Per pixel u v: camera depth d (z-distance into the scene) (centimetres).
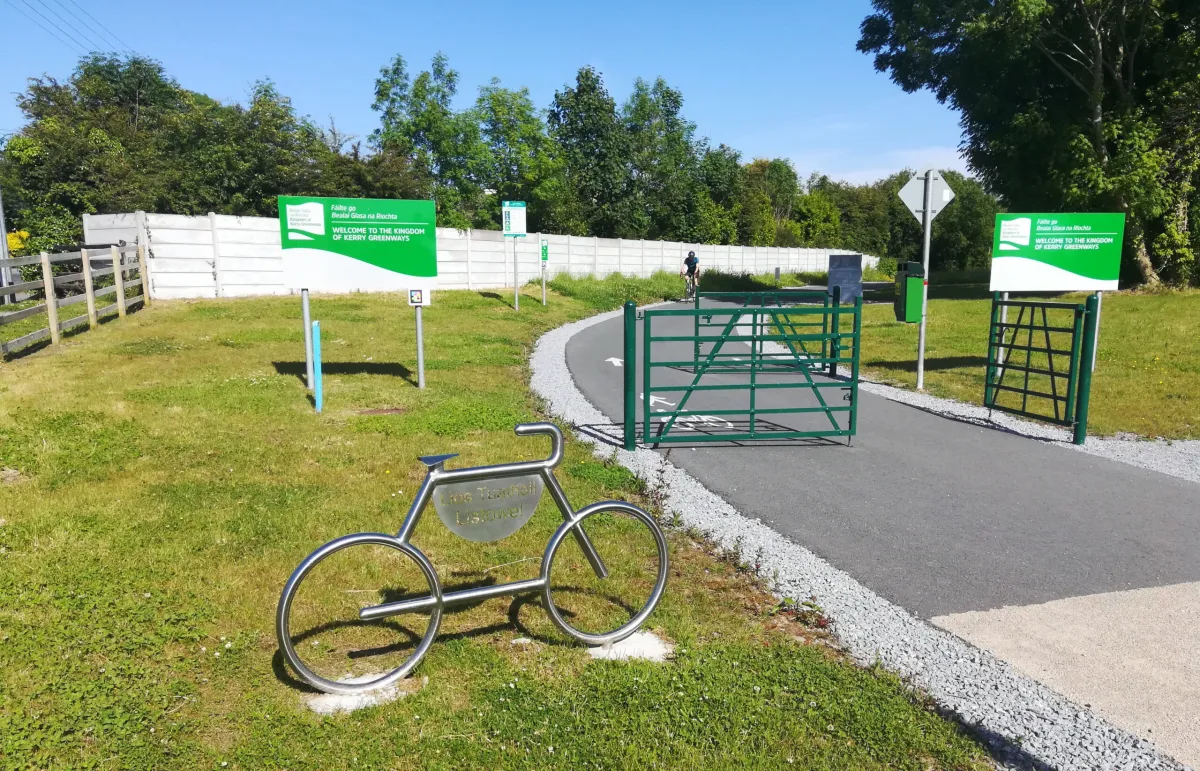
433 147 3959
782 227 7356
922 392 1173
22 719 306
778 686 356
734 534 563
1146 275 2675
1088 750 314
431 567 357
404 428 802
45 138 2769
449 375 1170
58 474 604
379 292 2259
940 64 3005
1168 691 360
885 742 316
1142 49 2731
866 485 693
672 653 389
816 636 416
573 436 853
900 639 410
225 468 643
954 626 426
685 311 809
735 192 6162
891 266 7094
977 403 1090
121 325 1467
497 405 948
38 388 893
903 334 1866
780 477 715
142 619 388
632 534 545
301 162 2942
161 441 712
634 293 3066
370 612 345
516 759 301
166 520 521
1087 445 852
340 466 666
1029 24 2417
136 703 324
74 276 1334
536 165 4144
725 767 297
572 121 4825
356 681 346
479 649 380
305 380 1045
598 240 3384
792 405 1070
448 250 2545
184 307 1783
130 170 2756
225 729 314
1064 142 2616
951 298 2947
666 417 968
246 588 430
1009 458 793
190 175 2773
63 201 2769
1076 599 461
